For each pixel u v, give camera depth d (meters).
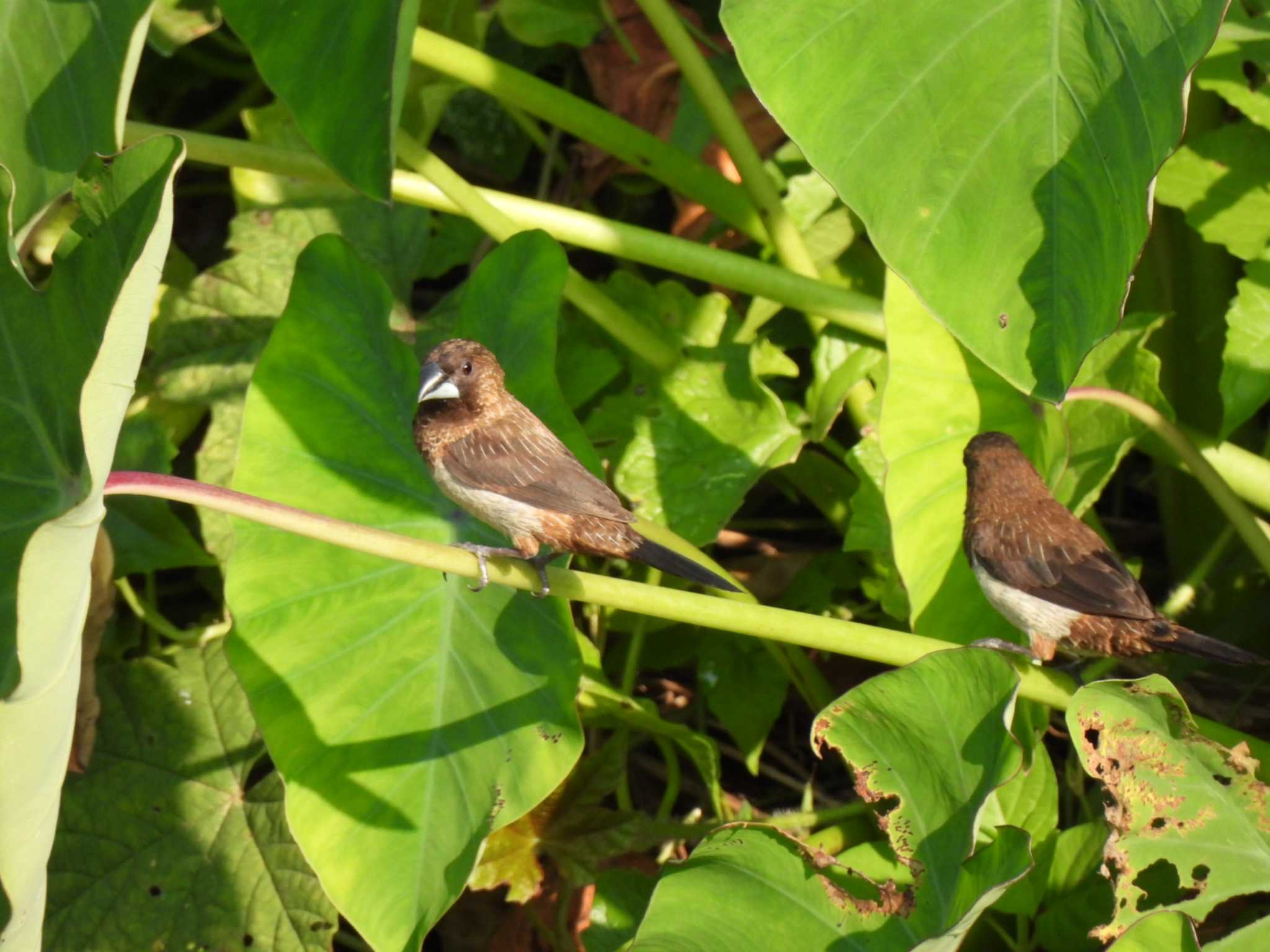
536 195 11.99
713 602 6.73
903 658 6.75
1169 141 6.17
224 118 12.40
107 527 9.34
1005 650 7.47
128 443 9.39
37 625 5.16
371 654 7.48
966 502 8.05
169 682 8.85
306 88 7.20
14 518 6.18
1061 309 6.51
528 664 7.44
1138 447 8.84
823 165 6.61
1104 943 7.36
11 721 5.23
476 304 8.28
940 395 8.09
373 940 6.91
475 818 7.13
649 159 9.69
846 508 9.88
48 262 10.02
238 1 7.39
